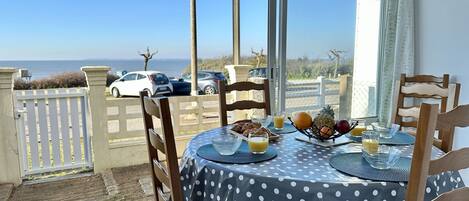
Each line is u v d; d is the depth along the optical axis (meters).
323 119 1.78
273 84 3.72
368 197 1.23
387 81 4.09
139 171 3.34
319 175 1.31
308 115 1.85
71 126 3.25
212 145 1.67
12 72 2.87
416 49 3.80
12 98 2.93
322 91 3.99
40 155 3.17
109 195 2.79
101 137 3.32
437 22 3.52
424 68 3.72
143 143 3.54
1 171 2.94
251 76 3.88
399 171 1.34
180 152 3.71
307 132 1.83
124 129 3.50
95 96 3.25
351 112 4.17
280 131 2.04
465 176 2.94
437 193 1.31
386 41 4.03
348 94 4.14
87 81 3.21
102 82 3.26
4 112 2.89
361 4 4.04
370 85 4.20
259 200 1.29
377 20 4.11
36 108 3.10
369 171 1.34
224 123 2.38
